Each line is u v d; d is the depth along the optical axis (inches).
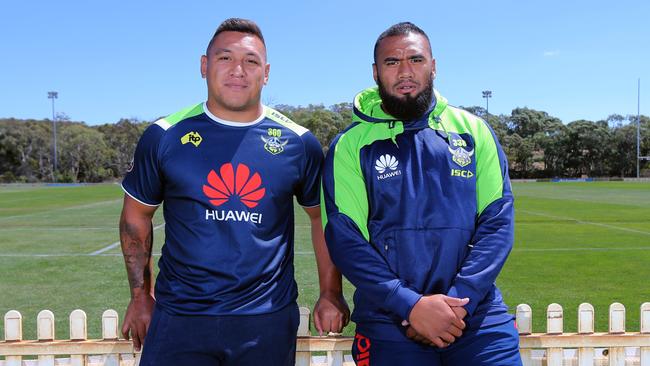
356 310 107.7
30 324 237.9
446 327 93.4
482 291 97.0
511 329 103.3
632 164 3518.7
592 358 145.5
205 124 106.7
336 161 106.1
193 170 103.7
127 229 111.0
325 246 116.6
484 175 106.7
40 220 762.2
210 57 106.6
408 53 103.9
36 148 3639.3
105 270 366.3
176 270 104.3
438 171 104.0
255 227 103.9
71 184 3191.4
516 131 4510.3
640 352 146.6
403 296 95.3
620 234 572.7
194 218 103.2
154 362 103.7
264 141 107.0
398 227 101.7
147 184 107.7
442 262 100.6
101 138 3821.4
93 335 221.0
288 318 108.3
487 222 103.0
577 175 3678.6
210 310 102.0
